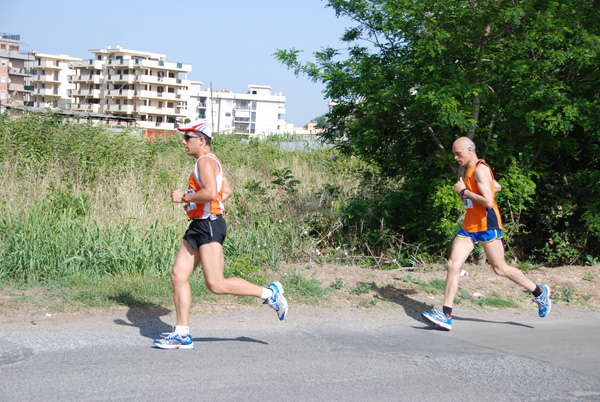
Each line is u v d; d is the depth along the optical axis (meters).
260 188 10.74
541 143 9.31
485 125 9.60
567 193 10.19
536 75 8.70
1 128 13.41
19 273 6.67
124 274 6.98
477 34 8.58
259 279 7.16
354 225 10.05
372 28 9.76
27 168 11.63
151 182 12.13
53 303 5.87
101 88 111.12
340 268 8.23
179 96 111.50
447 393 4.16
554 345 5.60
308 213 10.40
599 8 8.89
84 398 3.71
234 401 3.79
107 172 12.65
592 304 7.50
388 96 8.66
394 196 10.08
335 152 18.41
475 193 5.95
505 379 4.54
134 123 25.95
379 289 7.42
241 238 8.44
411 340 5.58
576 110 8.41
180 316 4.86
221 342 5.14
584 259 10.12
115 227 8.15
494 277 8.48
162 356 4.64
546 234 10.58
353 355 4.96
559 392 4.31
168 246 7.59
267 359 4.71
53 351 4.63
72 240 7.36
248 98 144.62
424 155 10.16
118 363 4.42
